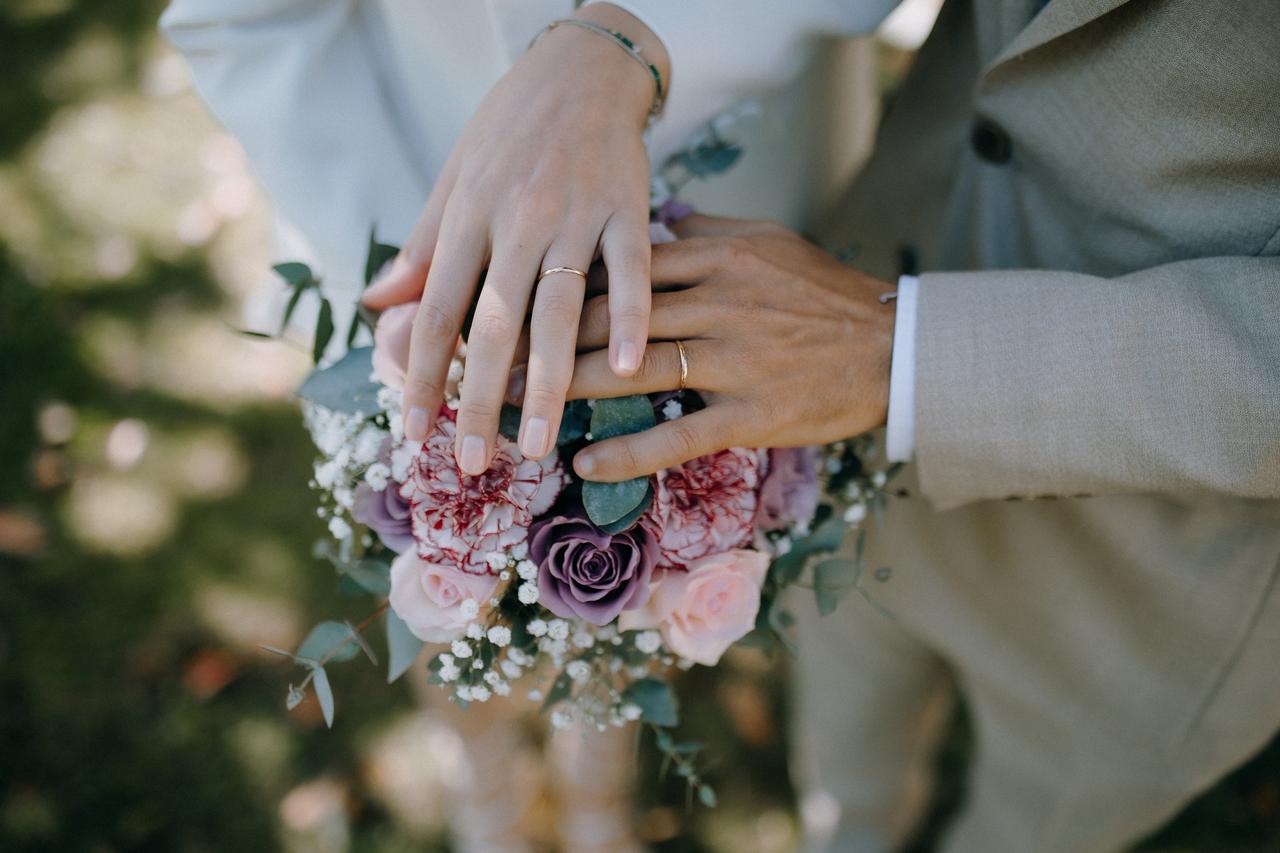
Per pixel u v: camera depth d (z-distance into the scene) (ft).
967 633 2.62
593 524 1.88
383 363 1.98
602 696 2.16
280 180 2.35
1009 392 1.95
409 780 3.69
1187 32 1.91
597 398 1.90
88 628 3.86
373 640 3.92
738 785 3.76
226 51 2.30
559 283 1.87
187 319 4.55
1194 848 3.61
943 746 3.87
